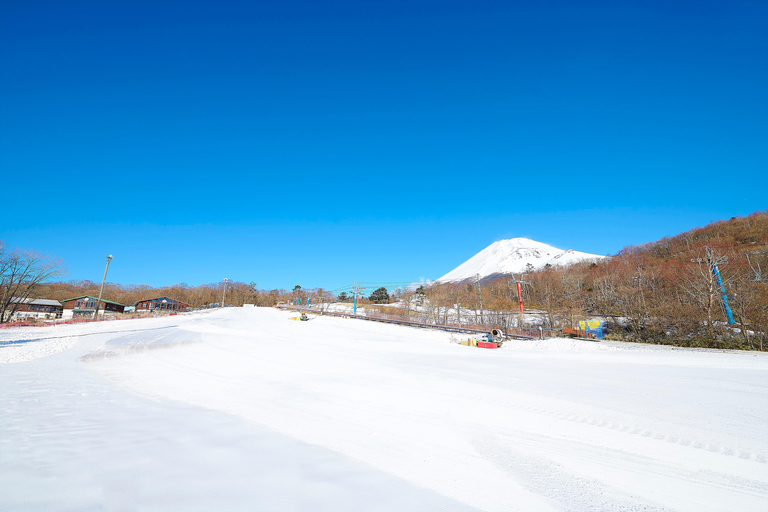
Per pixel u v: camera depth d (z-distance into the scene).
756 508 4.68
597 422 8.60
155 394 10.65
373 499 4.42
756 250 53.03
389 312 81.44
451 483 5.12
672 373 16.20
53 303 68.25
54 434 6.16
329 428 7.60
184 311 79.19
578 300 56.19
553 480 5.40
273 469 5.14
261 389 11.91
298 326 47.78
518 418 8.89
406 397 11.06
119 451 5.45
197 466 5.04
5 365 15.07
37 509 3.57
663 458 6.40
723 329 28.73
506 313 57.03
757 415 9.28
